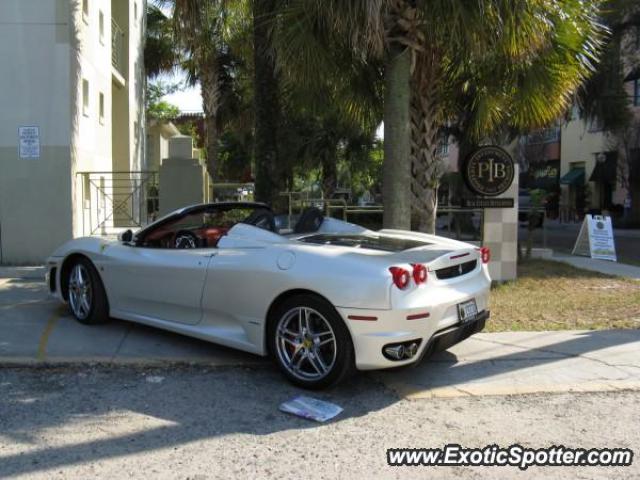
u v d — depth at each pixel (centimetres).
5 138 999
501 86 802
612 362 532
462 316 469
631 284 966
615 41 1639
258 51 934
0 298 759
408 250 480
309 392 454
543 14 671
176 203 1071
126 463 338
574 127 3219
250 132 2577
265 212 567
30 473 324
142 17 1939
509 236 974
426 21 666
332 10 593
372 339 420
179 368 505
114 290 591
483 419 408
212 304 507
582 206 3148
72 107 1023
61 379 475
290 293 459
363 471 332
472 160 936
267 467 336
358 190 3822
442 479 324
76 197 1045
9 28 991
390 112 710
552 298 837
